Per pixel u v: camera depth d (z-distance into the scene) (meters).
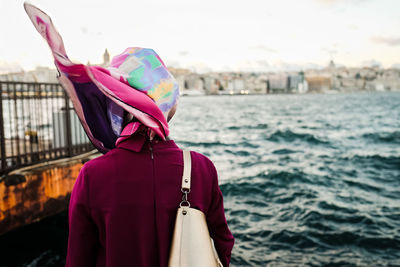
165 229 0.93
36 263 4.38
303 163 12.08
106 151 1.07
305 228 5.83
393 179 9.47
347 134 21.83
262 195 8.07
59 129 6.64
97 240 0.94
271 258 4.80
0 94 4.80
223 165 11.98
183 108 71.06
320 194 7.98
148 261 0.90
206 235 0.93
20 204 4.89
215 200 1.07
